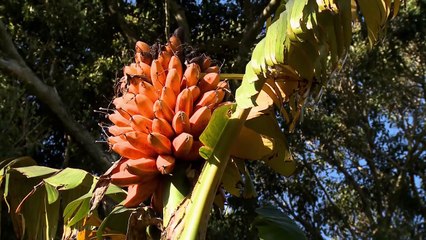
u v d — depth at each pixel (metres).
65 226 4.11
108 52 13.62
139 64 3.58
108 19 13.45
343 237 17.58
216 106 3.42
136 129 3.29
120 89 3.69
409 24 14.17
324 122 16.09
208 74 3.47
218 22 14.57
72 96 12.38
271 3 12.57
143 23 13.93
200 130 3.32
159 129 3.25
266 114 3.36
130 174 3.28
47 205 4.18
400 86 17.41
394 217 17.58
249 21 13.54
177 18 13.16
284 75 3.25
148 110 3.35
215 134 3.16
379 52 14.80
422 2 14.03
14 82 11.34
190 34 14.35
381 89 16.77
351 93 16.80
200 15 14.56
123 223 3.63
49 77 12.24
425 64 17.11
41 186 4.23
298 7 2.89
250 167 15.20
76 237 4.06
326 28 2.93
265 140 3.45
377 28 3.13
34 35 12.98
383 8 3.09
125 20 13.47
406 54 16.97
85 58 13.41
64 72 13.05
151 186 3.32
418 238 16.89
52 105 11.80
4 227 10.07
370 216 17.75
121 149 3.27
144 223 3.29
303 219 16.91
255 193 3.57
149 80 3.50
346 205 18.72
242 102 3.06
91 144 11.91
